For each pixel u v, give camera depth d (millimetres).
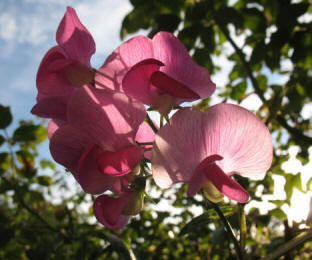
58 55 63
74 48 65
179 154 57
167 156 57
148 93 61
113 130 58
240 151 60
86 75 62
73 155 63
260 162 60
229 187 55
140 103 58
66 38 64
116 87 60
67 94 65
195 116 57
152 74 57
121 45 58
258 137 58
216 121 58
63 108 64
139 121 59
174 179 58
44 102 64
